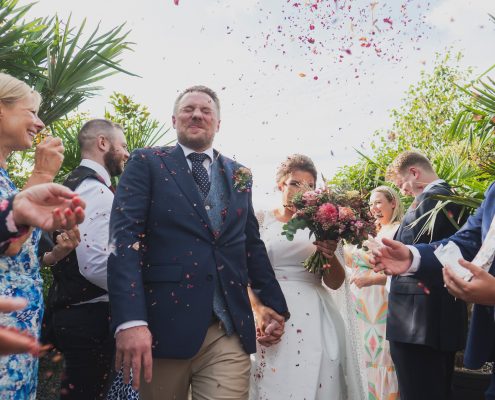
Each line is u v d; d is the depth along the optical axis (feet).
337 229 9.18
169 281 7.07
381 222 14.55
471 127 13.99
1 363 5.37
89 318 8.66
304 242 9.71
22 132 6.44
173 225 7.32
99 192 8.99
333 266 9.71
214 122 8.14
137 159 7.63
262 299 8.66
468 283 5.34
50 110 13.48
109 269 6.87
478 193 11.96
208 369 7.23
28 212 3.70
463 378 14.35
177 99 8.30
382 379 13.12
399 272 7.02
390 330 10.78
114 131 10.19
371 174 21.67
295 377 8.87
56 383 14.15
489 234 6.10
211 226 7.47
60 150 7.54
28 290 5.88
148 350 6.48
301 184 9.84
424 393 10.35
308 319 9.21
